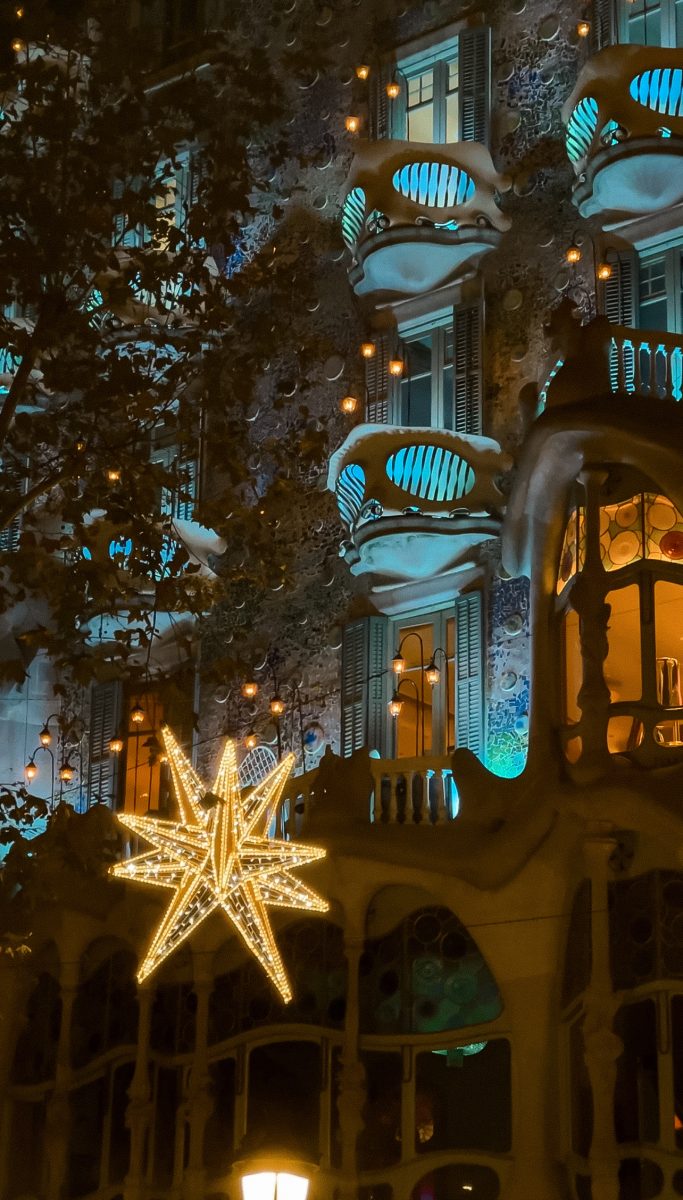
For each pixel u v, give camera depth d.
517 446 23.98
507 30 25.89
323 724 24.72
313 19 28.16
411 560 23.78
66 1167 23.23
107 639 27.05
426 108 26.72
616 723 20.95
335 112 27.56
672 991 19.64
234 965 22.89
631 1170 19.48
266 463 26.53
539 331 24.30
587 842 19.70
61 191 19.28
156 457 28.08
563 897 20.48
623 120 22.77
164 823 22.30
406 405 25.52
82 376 19.44
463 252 24.84
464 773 21.41
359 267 25.34
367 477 23.52
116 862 23.56
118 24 21.08
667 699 20.48
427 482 23.44
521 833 20.48
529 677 22.75
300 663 25.27
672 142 22.50
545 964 20.45
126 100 19.50
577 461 21.02
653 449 20.14
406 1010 21.52
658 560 20.53
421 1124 21.16
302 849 21.50
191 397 26.78
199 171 20.25
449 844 21.08
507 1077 20.88
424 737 23.84
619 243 23.80
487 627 23.41
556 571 21.41
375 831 21.44
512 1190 19.97
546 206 24.70
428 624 24.25
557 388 20.98
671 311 23.14
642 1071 19.72
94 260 19.16
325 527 25.69
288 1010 22.31
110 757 26.61
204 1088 21.73
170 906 22.20
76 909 23.48
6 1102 24.12
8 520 18.45
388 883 21.39
